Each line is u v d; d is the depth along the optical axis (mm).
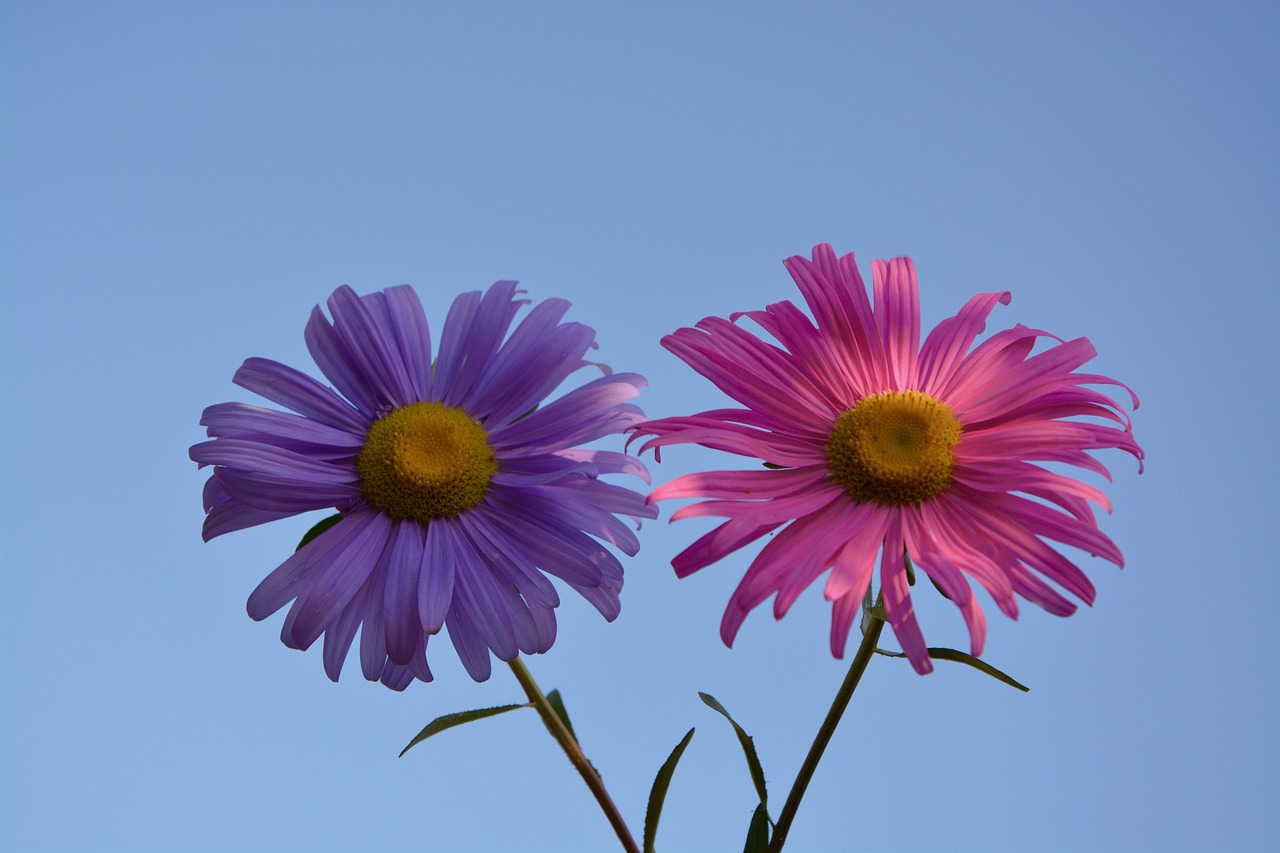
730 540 410
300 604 433
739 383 436
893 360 440
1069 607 398
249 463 431
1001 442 422
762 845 430
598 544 436
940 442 424
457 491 440
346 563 436
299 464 437
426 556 436
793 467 428
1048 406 429
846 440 428
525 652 435
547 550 436
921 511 421
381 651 436
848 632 399
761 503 419
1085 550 404
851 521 420
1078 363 431
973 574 400
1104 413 425
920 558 408
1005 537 412
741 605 403
